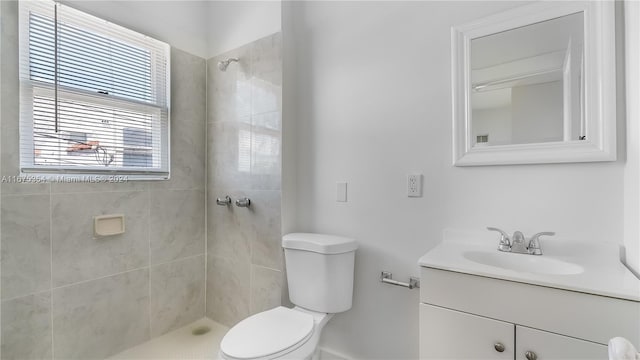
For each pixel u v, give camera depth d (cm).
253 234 190
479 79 132
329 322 175
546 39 120
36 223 143
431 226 145
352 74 167
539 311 88
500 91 128
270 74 182
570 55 115
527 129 123
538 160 119
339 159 172
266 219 183
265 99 184
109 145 170
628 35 102
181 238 204
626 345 52
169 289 197
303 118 186
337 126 173
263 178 185
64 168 153
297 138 188
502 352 93
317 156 180
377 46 159
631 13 100
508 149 126
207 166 218
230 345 116
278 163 178
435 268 104
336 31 173
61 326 151
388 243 156
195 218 213
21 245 139
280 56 178
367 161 163
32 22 142
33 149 143
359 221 165
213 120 214
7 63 135
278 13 179
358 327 166
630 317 78
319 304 151
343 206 171
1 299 134
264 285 184
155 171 191
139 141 183
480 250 122
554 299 86
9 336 136
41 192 144
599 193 111
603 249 109
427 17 145
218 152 210
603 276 91
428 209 145
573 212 116
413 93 149
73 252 155
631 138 101
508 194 127
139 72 183
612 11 107
